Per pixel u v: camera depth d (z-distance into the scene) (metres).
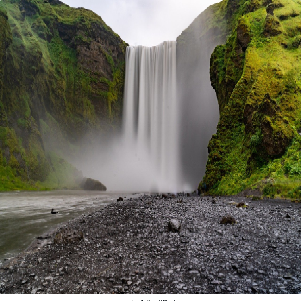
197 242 9.38
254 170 24.14
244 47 35.19
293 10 35.00
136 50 90.12
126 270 7.42
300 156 20.36
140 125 84.19
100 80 86.69
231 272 6.94
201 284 6.39
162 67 81.44
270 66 28.89
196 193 35.91
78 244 10.05
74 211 20.12
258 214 13.64
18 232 13.09
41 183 56.69
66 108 78.38
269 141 22.89
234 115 31.11
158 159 77.94
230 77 35.91
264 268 7.06
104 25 92.69
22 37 68.75
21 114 61.16
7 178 49.81
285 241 9.12
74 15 90.31
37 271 7.74
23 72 64.81
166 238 10.05
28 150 58.09
